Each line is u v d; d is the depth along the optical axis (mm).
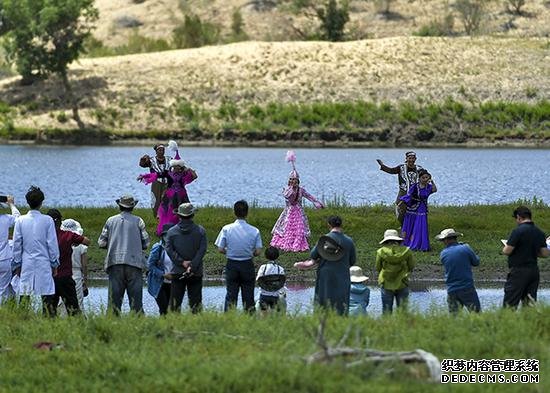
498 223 80688
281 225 72375
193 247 48844
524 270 46625
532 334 37688
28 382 33781
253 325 40000
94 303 56094
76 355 36344
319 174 165000
